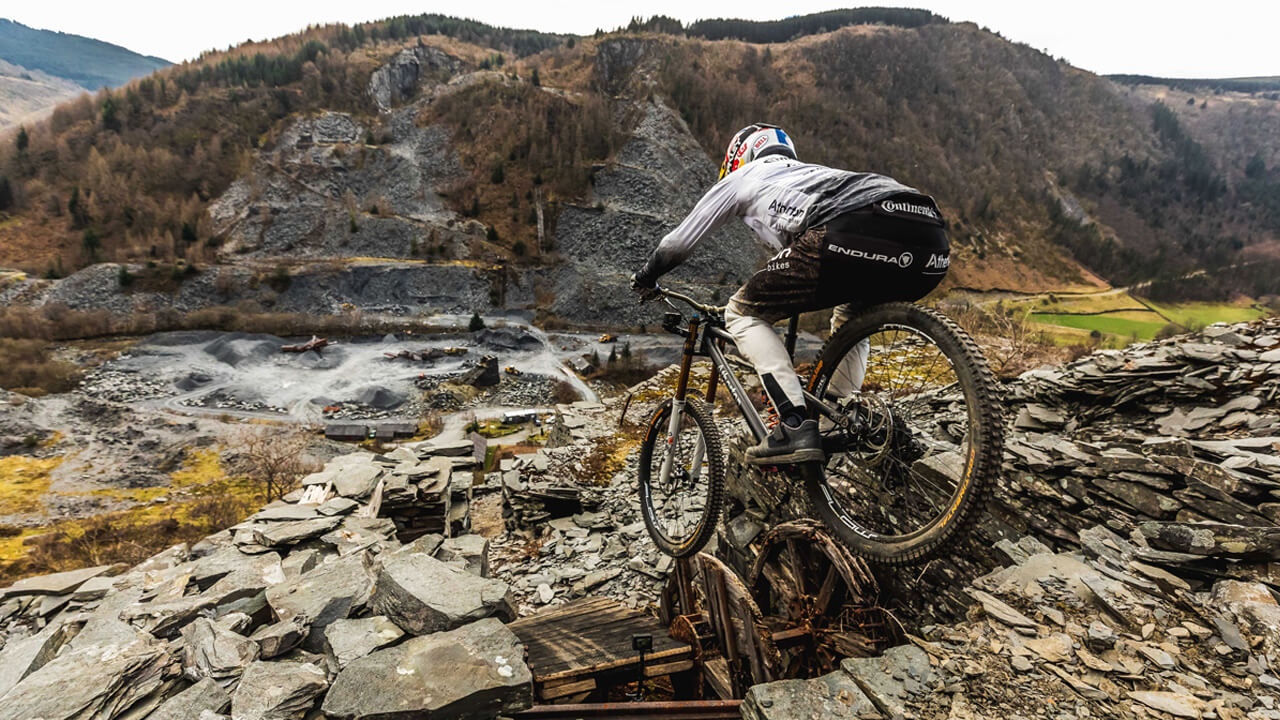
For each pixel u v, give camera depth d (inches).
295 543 269.7
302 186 5871.1
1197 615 114.4
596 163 6422.2
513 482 590.9
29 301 4207.7
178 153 6028.5
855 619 155.3
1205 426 199.8
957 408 249.8
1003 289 6515.8
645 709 138.7
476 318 4330.7
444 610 143.7
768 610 202.4
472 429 2596.0
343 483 402.3
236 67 7475.4
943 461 142.6
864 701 102.7
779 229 93.6
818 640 165.0
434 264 5128.0
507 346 3981.3
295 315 4269.2
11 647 153.0
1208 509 140.3
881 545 89.0
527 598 432.8
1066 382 251.6
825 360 105.1
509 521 588.1
